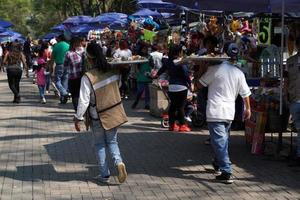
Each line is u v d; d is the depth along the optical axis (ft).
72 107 54.44
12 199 23.02
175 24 77.92
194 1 30.22
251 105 32.12
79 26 93.45
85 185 25.14
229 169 25.45
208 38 31.12
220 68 25.21
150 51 54.39
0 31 79.92
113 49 65.26
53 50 57.00
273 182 25.70
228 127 25.72
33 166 28.81
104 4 142.00
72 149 33.06
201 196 23.43
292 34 37.24
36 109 52.85
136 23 73.77
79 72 43.19
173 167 28.50
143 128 40.65
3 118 46.47
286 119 30.58
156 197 23.26
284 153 30.94
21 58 58.29
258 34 43.68
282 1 26.94
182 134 38.11
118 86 25.23
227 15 47.06
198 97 32.58
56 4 185.26
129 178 26.32
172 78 38.68
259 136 31.17
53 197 23.29
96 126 24.99
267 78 33.42
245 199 22.97
